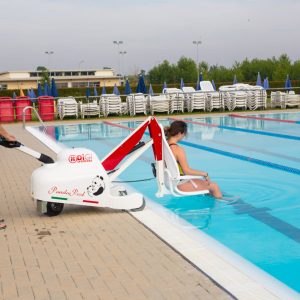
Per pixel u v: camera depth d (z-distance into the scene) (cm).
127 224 553
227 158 1127
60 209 596
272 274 431
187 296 352
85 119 2184
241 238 541
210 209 667
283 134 1524
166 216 627
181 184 686
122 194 643
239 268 437
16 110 2200
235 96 2353
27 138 1509
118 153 640
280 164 1041
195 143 1385
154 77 8588
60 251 461
